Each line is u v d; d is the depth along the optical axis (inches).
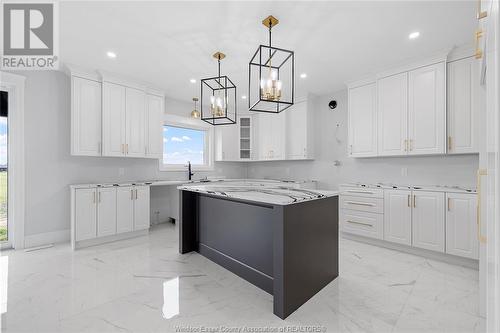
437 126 108.8
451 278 87.6
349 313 66.4
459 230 98.0
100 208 123.6
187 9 78.8
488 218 26.8
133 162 158.9
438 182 121.1
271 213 76.7
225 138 209.8
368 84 135.5
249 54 109.7
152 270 93.3
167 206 178.2
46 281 83.4
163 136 174.4
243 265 86.9
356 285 82.4
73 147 121.0
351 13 80.7
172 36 94.8
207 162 211.0
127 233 136.3
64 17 83.0
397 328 60.0
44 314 64.4
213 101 103.7
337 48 104.3
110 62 117.7
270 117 195.6
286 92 168.1
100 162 143.2
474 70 100.3
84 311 66.0
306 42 99.2
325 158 172.1
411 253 113.8
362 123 138.0
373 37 95.5
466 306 69.4
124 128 138.5
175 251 115.0
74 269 93.6
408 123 118.0
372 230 125.6
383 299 73.5
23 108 116.7
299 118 176.6
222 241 97.5
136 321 62.0
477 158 110.1
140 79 141.7
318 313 66.4
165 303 70.4
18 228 116.0
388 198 119.5
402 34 93.4
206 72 130.4
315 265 77.1
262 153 201.8
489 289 27.0
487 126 26.5
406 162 132.4
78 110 122.6
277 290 65.2
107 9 78.8
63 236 129.4
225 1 75.0
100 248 118.8
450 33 92.6
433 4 76.4
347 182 159.3
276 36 94.8
